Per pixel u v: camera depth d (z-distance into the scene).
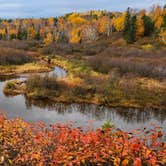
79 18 159.12
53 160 5.80
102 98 26.95
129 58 50.06
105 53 61.25
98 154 5.45
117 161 5.12
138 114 23.42
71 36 123.88
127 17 95.50
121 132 5.99
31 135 7.34
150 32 89.38
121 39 89.50
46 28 152.75
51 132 6.92
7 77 41.34
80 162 5.62
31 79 31.00
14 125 7.70
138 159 4.85
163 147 5.62
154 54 57.19
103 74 37.66
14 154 7.02
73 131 6.20
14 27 164.12
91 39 110.12
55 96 28.19
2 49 59.62
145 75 34.19
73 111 24.03
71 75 36.88
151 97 26.50
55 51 72.44
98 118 22.00
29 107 24.92
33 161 6.32
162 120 21.75
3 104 25.73
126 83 28.73
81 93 28.06
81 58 56.59
